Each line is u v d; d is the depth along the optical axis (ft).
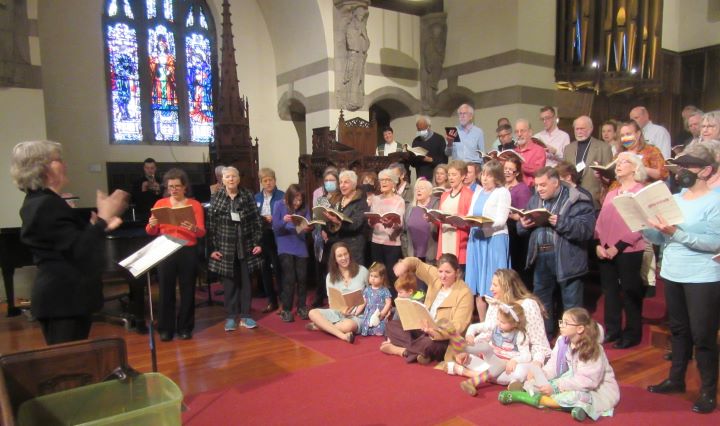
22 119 24.35
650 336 13.94
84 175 31.32
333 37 32.24
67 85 30.53
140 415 7.06
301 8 32.89
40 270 8.48
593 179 16.63
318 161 23.20
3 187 23.85
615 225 13.34
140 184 30.01
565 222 12.77
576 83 33.04
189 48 35.09
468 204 14.75
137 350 15.02
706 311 9.67
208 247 17.20
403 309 12.96
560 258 13.12
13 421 6.44
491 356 11.51
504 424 9.82
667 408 10.24
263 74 37.09
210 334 16.47
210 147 30.30
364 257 17.98
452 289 13.64
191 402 11.23
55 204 8.26
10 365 7.40
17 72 24.02
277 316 18.43
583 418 9.75
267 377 12.59
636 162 12.89
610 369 10.32
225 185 16.92
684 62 38.47
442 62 36.24
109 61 32.22
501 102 32.35
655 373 12.04
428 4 35.83
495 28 32.37
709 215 9.45
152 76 33.78
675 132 38.88
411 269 14.61
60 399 7.62
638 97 36.35
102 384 7.96
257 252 16.94
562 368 10.60
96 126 31.65
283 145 38.09
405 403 10.86
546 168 13.05
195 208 16.12
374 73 34.86
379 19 34.78
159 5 33.78
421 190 16.40
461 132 23.49
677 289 10.39
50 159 8.39
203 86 35.86
